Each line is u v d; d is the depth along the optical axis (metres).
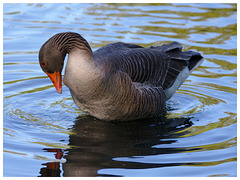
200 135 11.29
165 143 10.81
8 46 17.34
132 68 12.02
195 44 17.59
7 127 11.61
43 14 20.61
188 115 12.76
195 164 9.68
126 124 12.17
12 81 14.89
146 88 12.27
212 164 9.69
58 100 13.80
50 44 10.92
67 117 12.52
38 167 9.47
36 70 15.82
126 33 18.45
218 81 15.14
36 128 11.62
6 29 18.75
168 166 9.59
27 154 10.05
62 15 20.53
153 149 10.44
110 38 17.83
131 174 9.20
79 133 11.38
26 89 14.40
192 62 14.11
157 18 20.33
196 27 19.38
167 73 13.20
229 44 17.73
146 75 12.41
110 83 11.18
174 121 12.34
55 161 9.73
